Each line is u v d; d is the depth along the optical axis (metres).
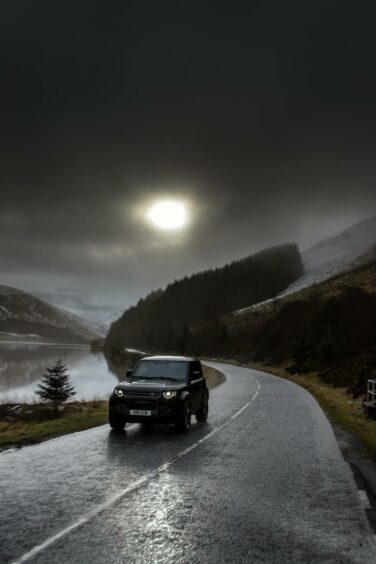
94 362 130.25
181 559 4.20
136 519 5.27
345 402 22.00
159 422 11.17
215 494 6.34
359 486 6.96
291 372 45.59
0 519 5.20
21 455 8.80
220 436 11.31
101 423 13.55
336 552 4.46
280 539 4.77
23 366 115.88
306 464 8.40
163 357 13.77
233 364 70.56
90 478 7.08
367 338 41.34
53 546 4.44
